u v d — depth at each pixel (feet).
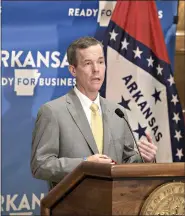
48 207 10.92
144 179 9.88
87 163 10.01
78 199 10.38
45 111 15.92
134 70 23.34
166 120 23.57
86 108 16.31
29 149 23.30
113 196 9.66
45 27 23.15
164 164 9.87
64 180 10.49
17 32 22.91
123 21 23.26
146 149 15.56
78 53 15.99
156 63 23.48
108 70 23.13
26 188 23.36
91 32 23.53
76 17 23.39
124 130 16.75
